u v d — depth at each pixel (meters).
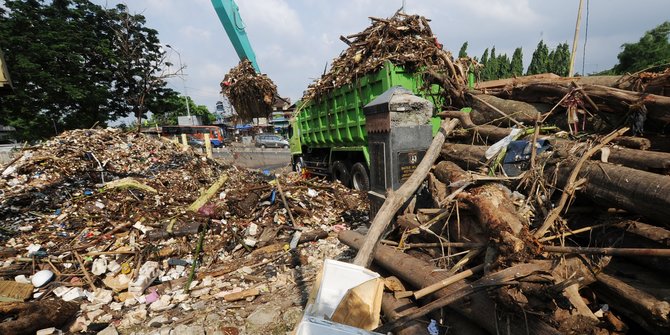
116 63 23.34
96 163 9.44
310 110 9.64
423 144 4.21
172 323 3.38
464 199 2.85
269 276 4.33
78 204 6.47
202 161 12.09
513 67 31.25
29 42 19.59
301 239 5.33
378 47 6.41
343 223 6.23
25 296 3.73
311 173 10.65
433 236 3.27
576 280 1.70
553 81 4.03
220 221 5.87
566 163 2.74
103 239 5.11
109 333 3.23
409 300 2.79
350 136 7.53
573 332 1.79
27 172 8.02
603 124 3.18
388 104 3.98
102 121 24.19
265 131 27.86
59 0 21.66
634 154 2.50
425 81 5.80
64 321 3.44
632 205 2.18
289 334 2.86
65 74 21.44
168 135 29.19
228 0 8.99
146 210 6.24
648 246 2.07
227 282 4.23
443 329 2.43
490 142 4.10
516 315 1.95
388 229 3.90
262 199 6.74
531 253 2.17
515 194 2.87
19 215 5.98
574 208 2.62
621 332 1.90
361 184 7.68
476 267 2.52
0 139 24.77
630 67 23.59
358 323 2.36
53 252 4.66
